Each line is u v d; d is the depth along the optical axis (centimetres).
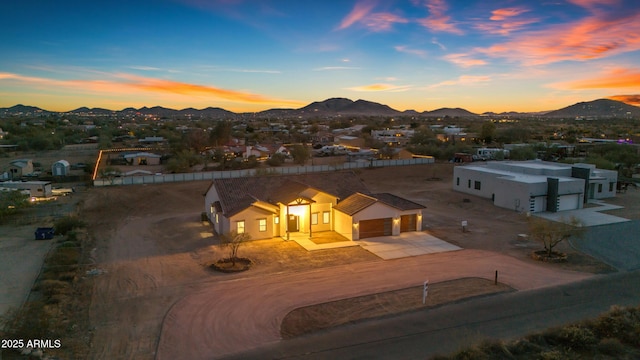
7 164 7731
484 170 5616
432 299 2359
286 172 6825
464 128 18450
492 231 3831
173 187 5688
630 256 3125
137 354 1805
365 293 2447
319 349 1845
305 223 3750
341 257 3091
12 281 2611
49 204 4853
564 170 5125
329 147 10325
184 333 1992
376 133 13925
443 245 3397
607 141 11119
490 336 1944
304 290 2491
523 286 2558
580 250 3266
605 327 1958
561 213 4491
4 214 4266
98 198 5094
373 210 3588
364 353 1808
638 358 1717
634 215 4372
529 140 12556
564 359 1678
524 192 4525
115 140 12950
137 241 3503
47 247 3325
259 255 3128
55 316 2119
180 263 2958
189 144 9950
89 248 3303
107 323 2080
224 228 3550
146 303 2312
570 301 2338
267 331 2014
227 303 2317
